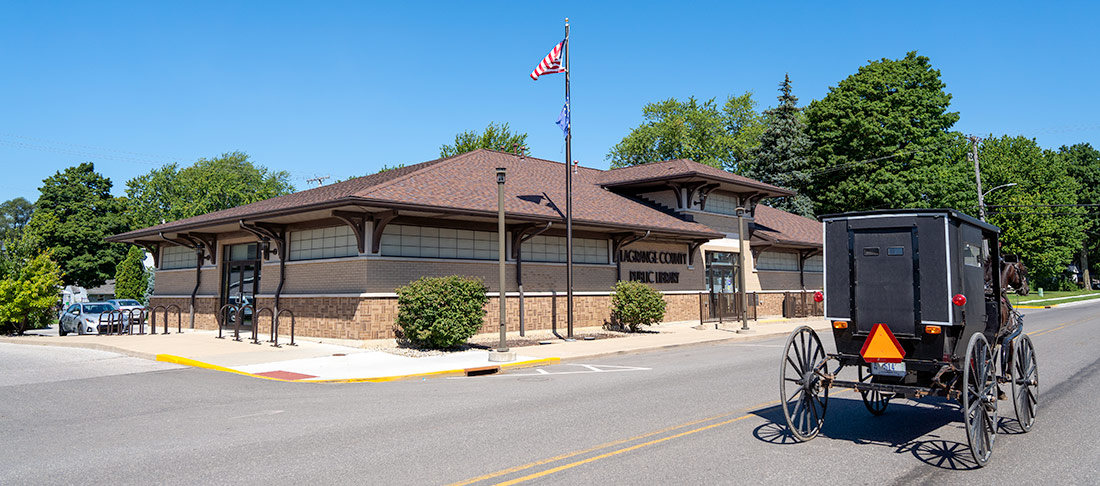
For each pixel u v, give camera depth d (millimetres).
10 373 14031
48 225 56812
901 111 45344
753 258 31938
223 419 9141
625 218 24391
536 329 21844
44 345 20406
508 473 6230
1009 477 6035
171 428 8570
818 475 6086
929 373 7383
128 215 62781
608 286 24609
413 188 19328
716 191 30391
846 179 45812
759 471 6215
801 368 7676
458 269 20047
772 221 35594
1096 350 16578
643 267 26188
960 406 9477
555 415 9102
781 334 24172
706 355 17359
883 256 7426
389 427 8438
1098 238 78125
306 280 20062
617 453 6930
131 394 11398
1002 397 7512
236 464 6695
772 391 11000
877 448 7098
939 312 7000
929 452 6922
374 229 18203
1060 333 21750
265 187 80250
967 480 5945
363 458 6863
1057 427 8102
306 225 20422
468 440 7629
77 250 58531
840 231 7754
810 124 49562
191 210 71188
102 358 16500
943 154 46750
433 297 16906
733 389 11242
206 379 13148
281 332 20562
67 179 60031
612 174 31875
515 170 26703
